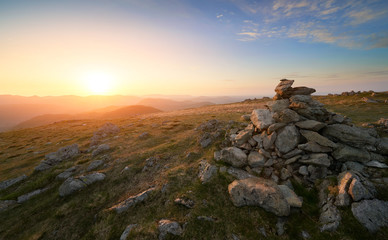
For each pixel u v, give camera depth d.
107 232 11.80
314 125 16.34
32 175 22.84
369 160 14.16
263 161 16.39
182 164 19.86
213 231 10.93
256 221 11.46
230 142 21.53
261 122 19.34
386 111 38.22
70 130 60.34
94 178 18.64
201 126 33.84
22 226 13.90
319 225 10.78
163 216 12.32
